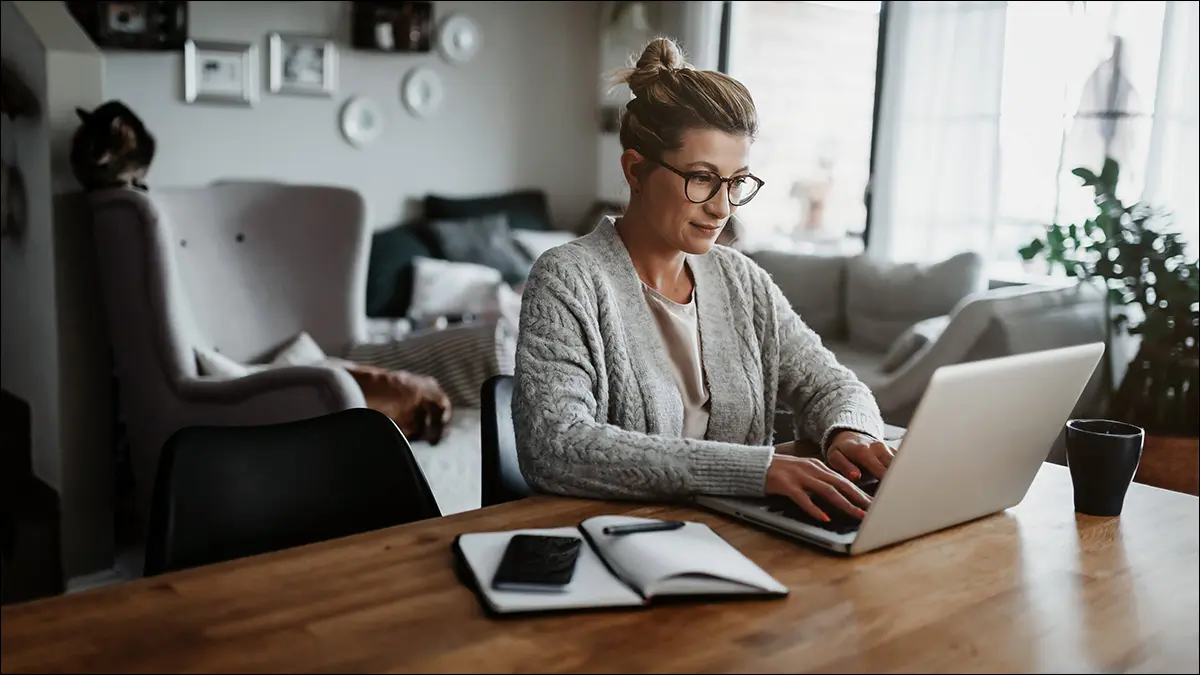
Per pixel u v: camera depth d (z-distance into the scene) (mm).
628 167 1562
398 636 940
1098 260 3342
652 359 1565
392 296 5406
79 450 3043
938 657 922
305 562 1122
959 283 4340
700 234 1520
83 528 3055
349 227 3658
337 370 2639
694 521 1275
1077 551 1207
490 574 1054
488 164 6379
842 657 916
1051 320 3346
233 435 1396
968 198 4703
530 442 1405
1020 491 1348
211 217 3461
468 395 3275
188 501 1329
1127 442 1312
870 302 4578
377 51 5848
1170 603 1059
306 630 950
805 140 5926
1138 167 4105
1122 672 907
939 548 1207
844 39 5680
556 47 6562
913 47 4832
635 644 932
